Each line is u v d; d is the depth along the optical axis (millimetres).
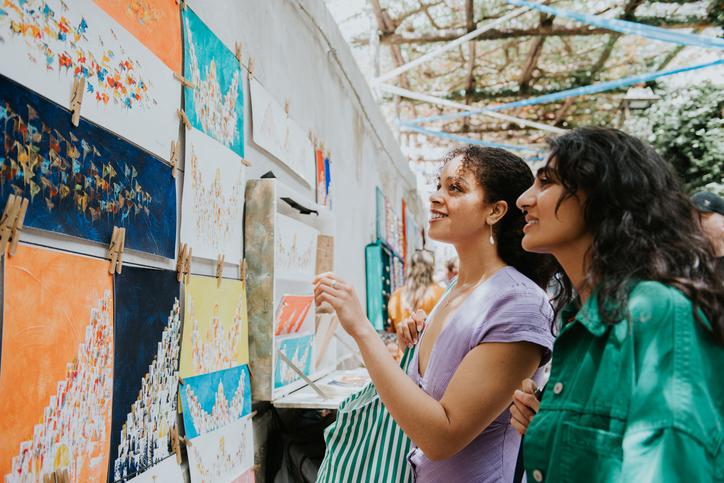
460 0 7797
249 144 2375
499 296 1458
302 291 2820
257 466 2289
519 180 1605
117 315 1372
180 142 1739
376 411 1669
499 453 1493
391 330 4723
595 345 943
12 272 1048
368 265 5164
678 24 8242
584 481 872
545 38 8695
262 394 2248
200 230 1843
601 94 10492
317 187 3406
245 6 2359
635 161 998
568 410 934
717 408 832
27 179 1084
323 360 3125
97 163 1303
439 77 10562
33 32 1100
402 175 8156
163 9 1638
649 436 812
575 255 1066
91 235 1275
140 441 1463
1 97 1023
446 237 1637
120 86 1398
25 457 1062
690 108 8820
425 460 1541
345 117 4352
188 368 1744
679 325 858
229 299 2068
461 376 1389
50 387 1135
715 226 2371
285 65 2885
